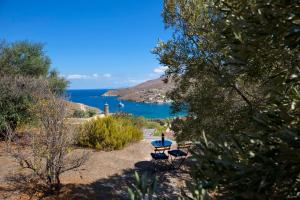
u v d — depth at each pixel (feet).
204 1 19.21
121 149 39.45
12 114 39.09
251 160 5.95
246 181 5.72
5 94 39.40
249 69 10.27
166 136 53.31
